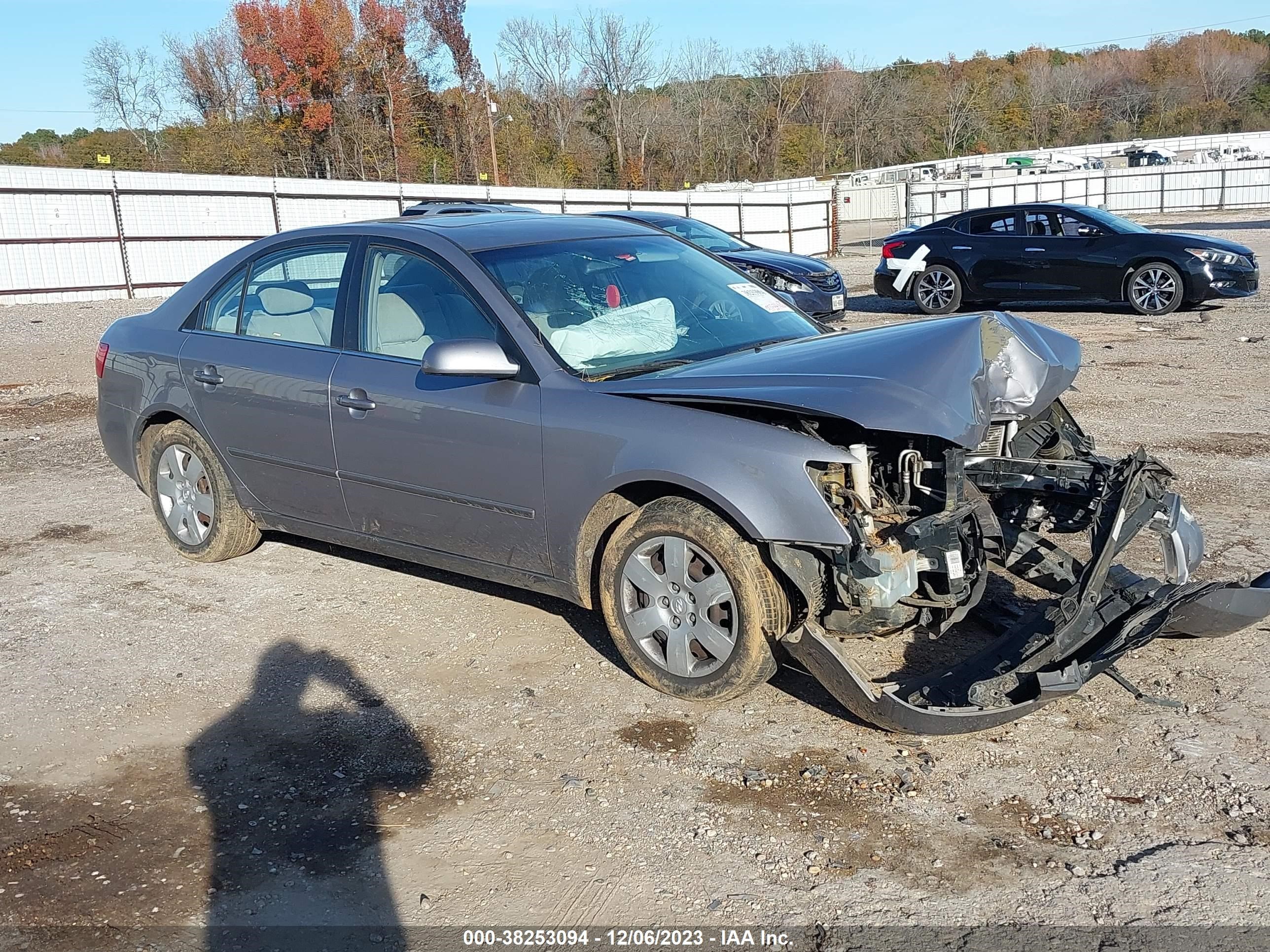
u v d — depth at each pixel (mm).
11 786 3674
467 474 4391
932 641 4461
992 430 4273
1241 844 3104
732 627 3816
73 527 6617
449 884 3080
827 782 3514
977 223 15773
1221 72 97750
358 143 60594
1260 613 3984
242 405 5223
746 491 3621
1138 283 14539
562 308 4461
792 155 81625
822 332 4895
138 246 26094
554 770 3664
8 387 11969
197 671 4523
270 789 3613
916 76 95062
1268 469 6789
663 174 74625
